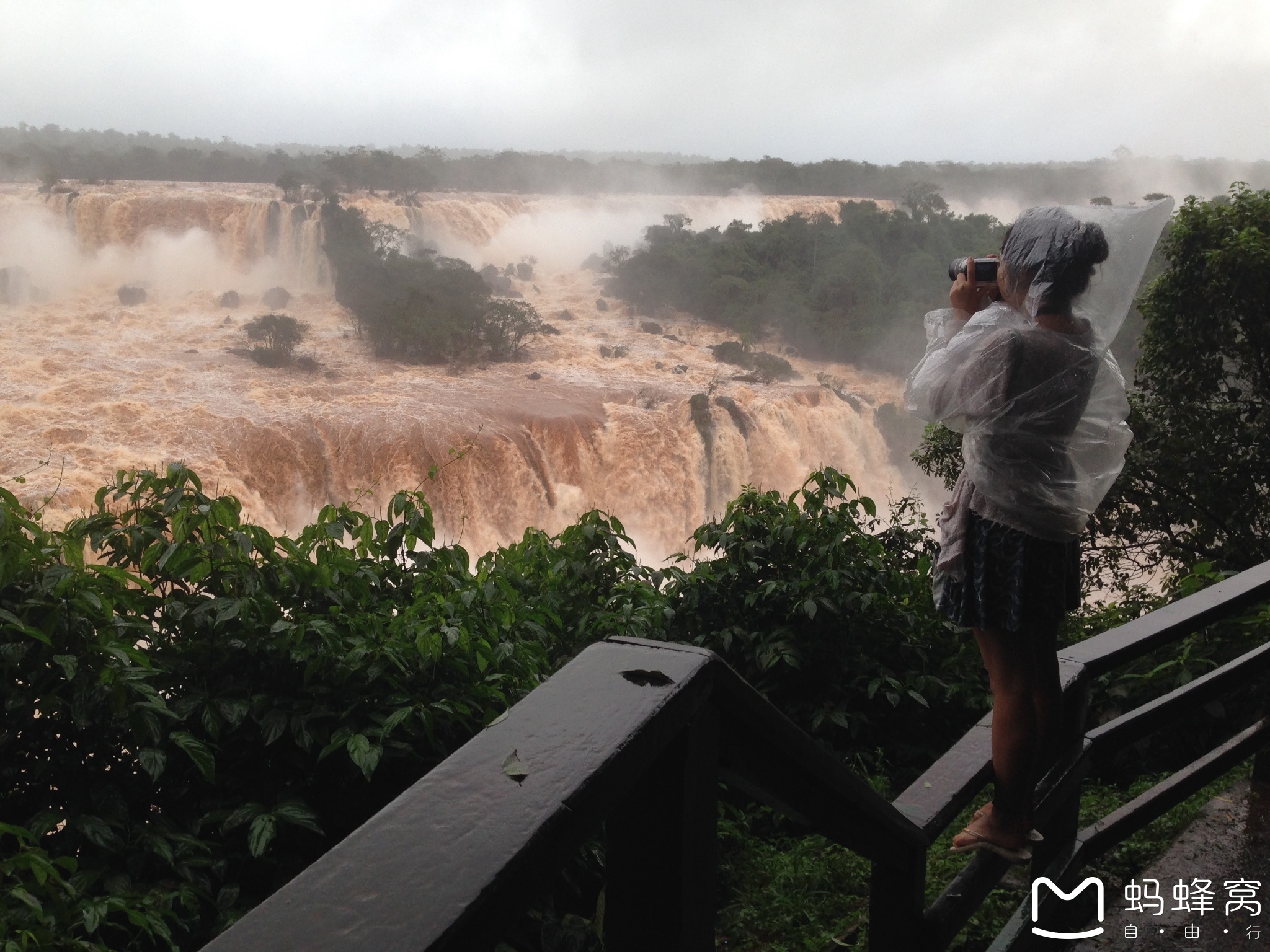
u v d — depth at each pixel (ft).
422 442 120.16
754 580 15.85
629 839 2.90
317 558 11.72
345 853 2.18
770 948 11.08
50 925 6.88
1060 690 5.92
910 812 4.96
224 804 9.07
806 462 148.97
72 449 107.45
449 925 1.99
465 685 10.81
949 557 5.78
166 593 10.77
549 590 15.79
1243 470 39.65
